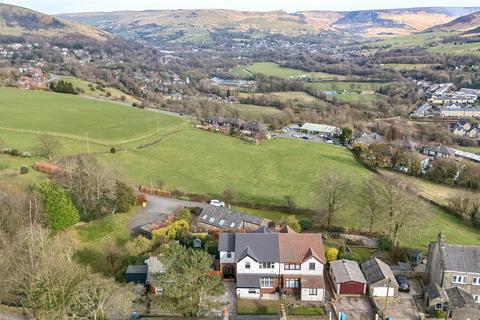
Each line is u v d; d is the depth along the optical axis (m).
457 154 177.75
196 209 101.19
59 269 53.81
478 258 69.62
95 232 87.06
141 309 61.16
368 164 151.25
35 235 65.19
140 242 80.69
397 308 67.31
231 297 68.94
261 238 72.81
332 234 92.75
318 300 68.62
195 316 54.34
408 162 147.38
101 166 102.31
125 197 98.50
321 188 104.44
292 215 101.31
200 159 147.12
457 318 63.06
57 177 99.75
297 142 183.25
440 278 69.88
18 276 55.66
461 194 120.19
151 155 146.62
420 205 94.56
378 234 93.62
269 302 68.12
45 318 48.41
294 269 70.69
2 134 145.25
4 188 87.88
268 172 137.62
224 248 73.06
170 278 54.78
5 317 51.38
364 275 72.56
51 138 131.62
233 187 122.38
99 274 65.31
